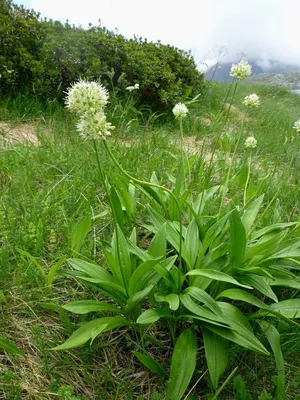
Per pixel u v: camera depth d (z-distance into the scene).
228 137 5.04
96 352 2.10
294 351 2.15
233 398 1.93
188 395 1.94
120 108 6.26
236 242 2.13
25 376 1.92
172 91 7.17
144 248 2.93
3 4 6.96
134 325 2.12
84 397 1.86
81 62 6.88
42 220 2.89
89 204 3.06
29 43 6.78
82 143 4.58
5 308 2.24
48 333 2.15
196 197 3.32
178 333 2.27
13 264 2.56
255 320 2.13
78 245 2.47
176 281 2.17
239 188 3.63
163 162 4.38
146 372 2.02
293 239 2.43
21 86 6.55
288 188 4.01
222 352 1.93
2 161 3.85
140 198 3.48
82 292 2.41
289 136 6.49
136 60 7.28
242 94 11.72
